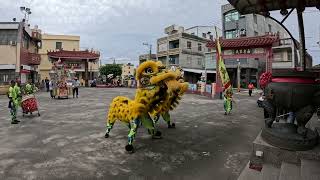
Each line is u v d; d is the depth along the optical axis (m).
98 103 17.94
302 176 4.11
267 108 5.64
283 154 5.01
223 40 22.88
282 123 6.00
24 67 29.12
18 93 10.93
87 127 9.97
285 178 4.29
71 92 22.86
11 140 8.12
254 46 21.19
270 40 20.34
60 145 7.58
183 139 8.27
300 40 6.37
